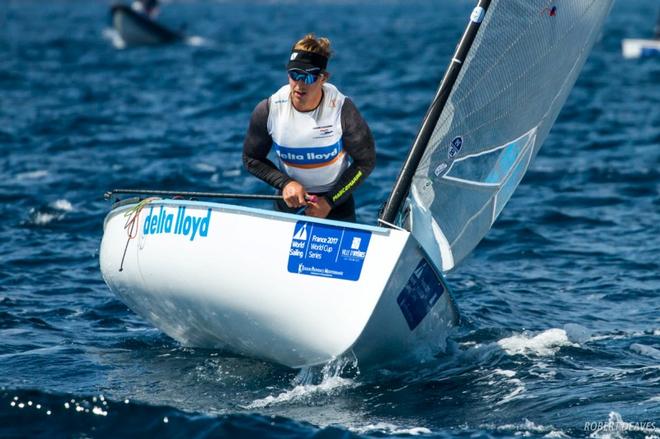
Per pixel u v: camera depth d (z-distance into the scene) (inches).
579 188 1701.5
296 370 847.1
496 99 902.4
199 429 696.4
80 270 1231.5
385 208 863.1
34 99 2829.7
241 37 5639.8
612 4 966.4
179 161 1921.8
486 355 890.7
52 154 1996.8
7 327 984.9
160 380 824.3
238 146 2087.8
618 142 2134.6
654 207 1569.9
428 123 862.5
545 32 912.9
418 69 3558.1
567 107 2645.2
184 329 886.4
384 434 703.7
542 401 767.7
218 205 800.9
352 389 800.3
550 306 1085.1
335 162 829.8
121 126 2356.1
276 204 868.0
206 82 3248.0
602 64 3779.5
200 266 803.4
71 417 708.7
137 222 852.6
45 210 1526.8
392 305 774.5
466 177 904.3
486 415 741.9
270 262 780.0
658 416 729.0
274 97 816.9
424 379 823.7
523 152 940.6
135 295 888.3
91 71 3636.8
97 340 948.0
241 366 861.8
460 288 1151.0
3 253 1300.4
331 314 769.6
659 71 3531.0
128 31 4881.9
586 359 883.4
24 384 805.2
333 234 772.0
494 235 1401.3
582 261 1279.5
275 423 708.7
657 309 1071.0
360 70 3553.2
